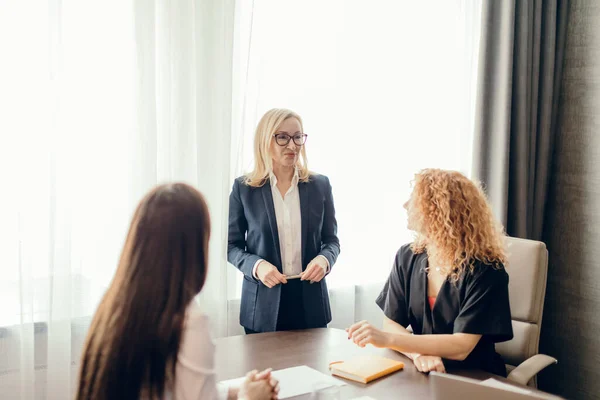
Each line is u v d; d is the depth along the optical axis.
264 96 2.69
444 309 1.96
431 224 1.93
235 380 1.62
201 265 1.06
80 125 2.22
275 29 2.70
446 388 1.18
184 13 2.38
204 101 2.48
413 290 2.06
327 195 2.51
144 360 0.98
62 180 2.15
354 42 2.90
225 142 2.49
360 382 1.66
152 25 2.28
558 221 3.29
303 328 2.37
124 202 2.34
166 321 1.00
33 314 2.15
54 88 2.10
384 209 3.05
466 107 3.23
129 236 1.05
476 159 3.18
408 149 3.11
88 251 2.30
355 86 2.92
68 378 2.20
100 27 2.24
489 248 1.92
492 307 1.85
